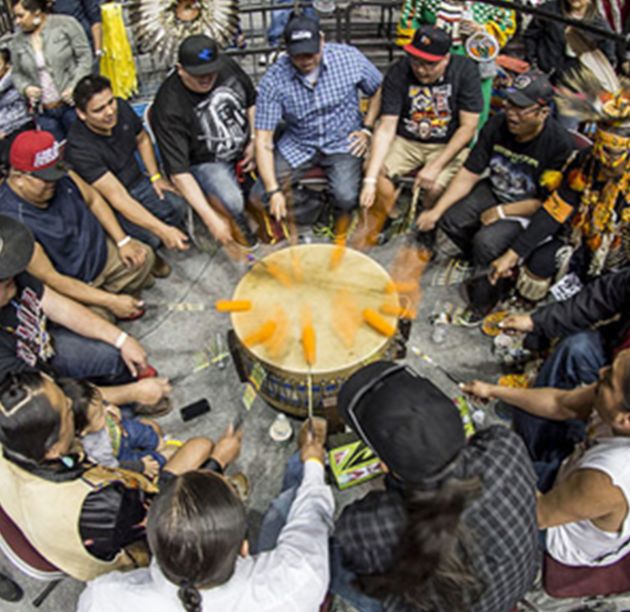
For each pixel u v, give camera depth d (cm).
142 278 321
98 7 429
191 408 280
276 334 245
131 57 427
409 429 136
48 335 260
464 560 136
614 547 184
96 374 273
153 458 238
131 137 324
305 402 252
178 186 332
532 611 218
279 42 457
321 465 205
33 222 270
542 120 291
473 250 321
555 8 373
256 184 357
